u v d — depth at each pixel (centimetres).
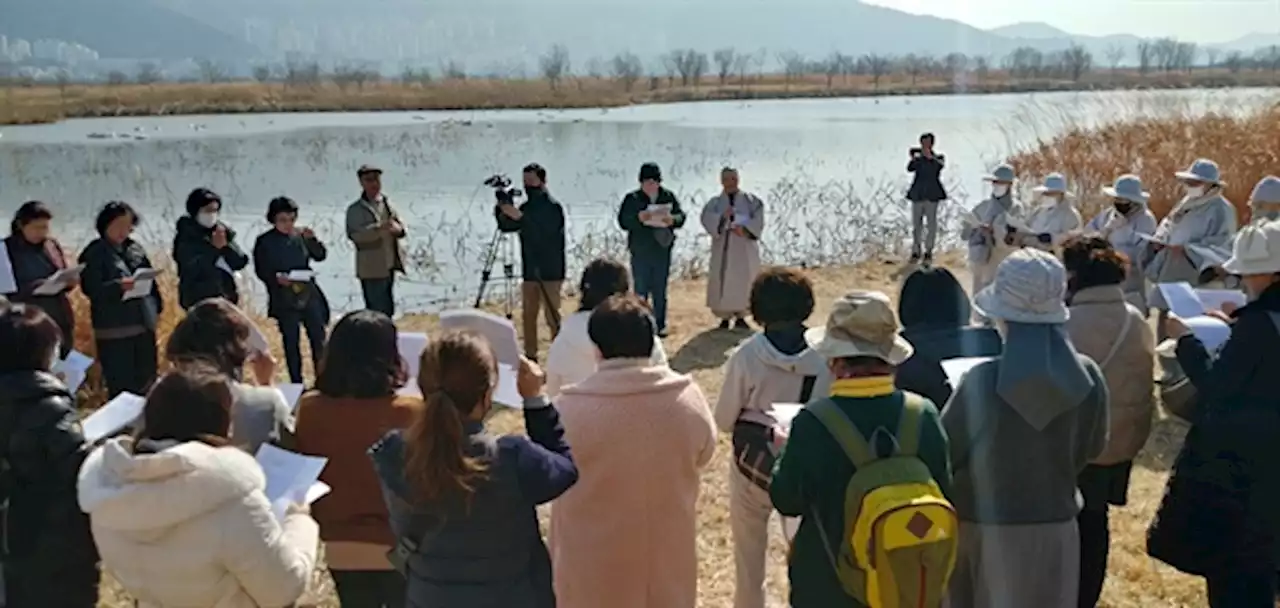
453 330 307
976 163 2520
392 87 8262
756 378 408
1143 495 642
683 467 371
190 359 367
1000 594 338
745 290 1100
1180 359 404
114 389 751
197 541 279
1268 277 380
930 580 289
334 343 363
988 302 342
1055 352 333
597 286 489
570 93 8038
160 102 6391
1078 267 428
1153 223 877
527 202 984
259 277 848
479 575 299
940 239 1630
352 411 359
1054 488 340
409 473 290
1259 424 375
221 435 304
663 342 1062
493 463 296
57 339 371
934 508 289
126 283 738
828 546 309
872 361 312
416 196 2264
